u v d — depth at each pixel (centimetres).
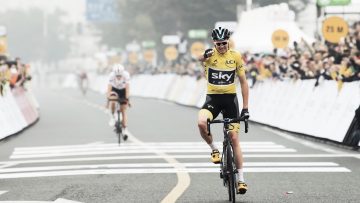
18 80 4978
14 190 2052
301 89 3869
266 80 4622
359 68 3606
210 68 1878
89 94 11444
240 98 5131
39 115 5831
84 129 4356
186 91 7325
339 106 3262
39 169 2534
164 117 5309
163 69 9688
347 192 1944
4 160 2861
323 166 2486
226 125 1855
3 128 3775
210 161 2691
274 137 3628
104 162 2706
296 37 5862
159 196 1916
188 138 3672
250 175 2297
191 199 1869
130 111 6097
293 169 2422
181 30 12606
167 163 2644
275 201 1830
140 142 3491
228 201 1836
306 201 1820
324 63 3912
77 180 2230
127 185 2114
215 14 11756
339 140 3144
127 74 3488
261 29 6097
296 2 11294
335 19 4797
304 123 3675
